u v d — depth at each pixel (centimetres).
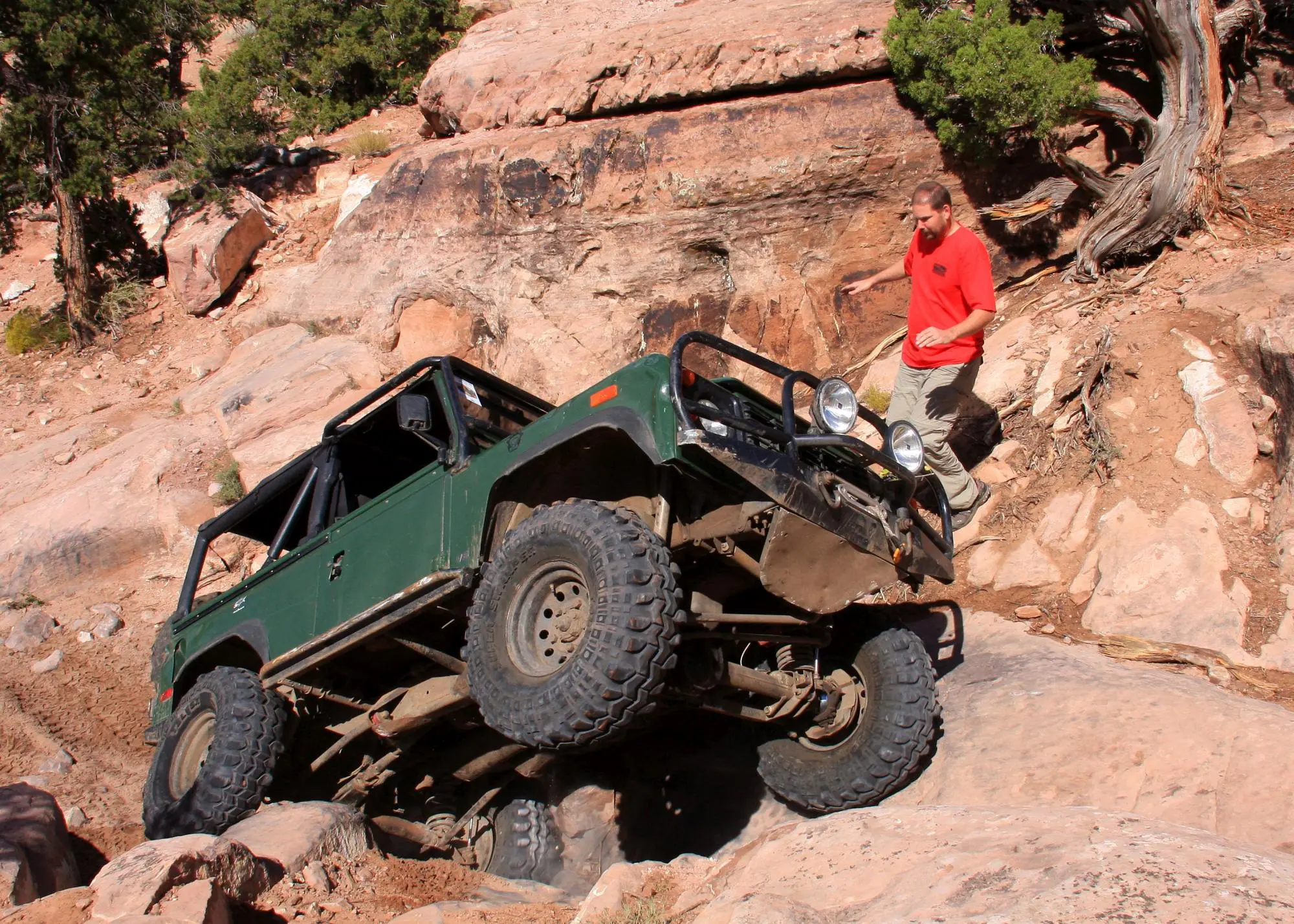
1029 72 824
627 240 1002
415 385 588
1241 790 445
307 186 1573
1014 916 292
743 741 614
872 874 354
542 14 1345
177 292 1460
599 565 428
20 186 1583
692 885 414
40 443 1248
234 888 425
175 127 1653
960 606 655
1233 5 911
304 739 622
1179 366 682
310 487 648
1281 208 797
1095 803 465
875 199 947
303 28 1867
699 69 1014
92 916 383
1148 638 570
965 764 511
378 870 495
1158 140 799
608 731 416
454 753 604
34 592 1037
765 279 966
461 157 1127
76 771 761
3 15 1548
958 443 750
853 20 969
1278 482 609
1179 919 276
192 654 648
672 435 432
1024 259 915
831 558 470
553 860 614
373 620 529
